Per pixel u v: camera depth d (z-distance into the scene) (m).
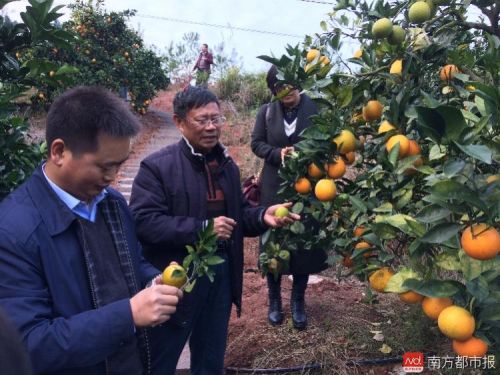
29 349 1.25
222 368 2.56
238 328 3.37
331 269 4.38
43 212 1.41
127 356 1.62
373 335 3.14
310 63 2.25
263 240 2.47
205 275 2.28
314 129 2.06
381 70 2.07
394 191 1.94
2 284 1.31
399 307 3.45
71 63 10.64
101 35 12.01
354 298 3.74
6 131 2.15
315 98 2.14
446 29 2.02
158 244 2.20
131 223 1.78
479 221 1.35
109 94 1.45
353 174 3.79
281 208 2.38
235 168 2.43
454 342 1.47
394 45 1.98
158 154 2.27
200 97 2.20
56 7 1.87
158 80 13.12
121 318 1.33
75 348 1.29
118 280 1.56
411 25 2.11
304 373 2.84
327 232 2.42
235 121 10.66
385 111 1.97
